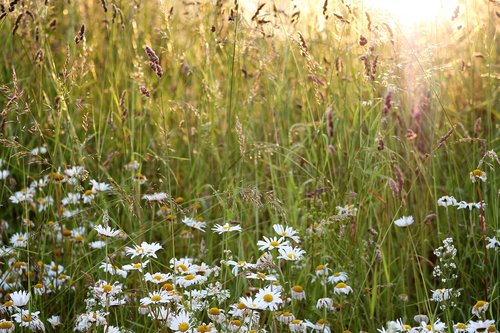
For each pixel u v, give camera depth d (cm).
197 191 400
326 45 442
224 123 449
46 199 376
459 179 406
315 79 373
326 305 292
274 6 418
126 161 424
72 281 322
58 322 304
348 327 312
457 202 376
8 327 274
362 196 370
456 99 448
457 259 357
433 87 363
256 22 420
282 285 311
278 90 427
